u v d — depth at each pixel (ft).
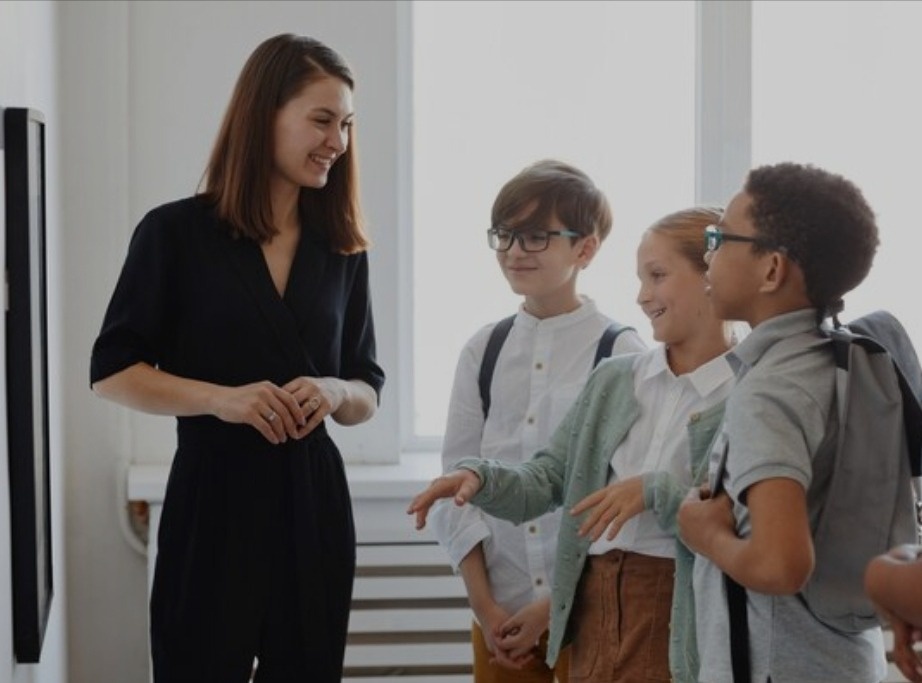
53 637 11.28
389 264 13.71
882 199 14.55
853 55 14.44
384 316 13.73
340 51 13.60
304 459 8.78
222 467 8.66
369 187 13.65
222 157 8.82
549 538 9.52
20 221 8.29
